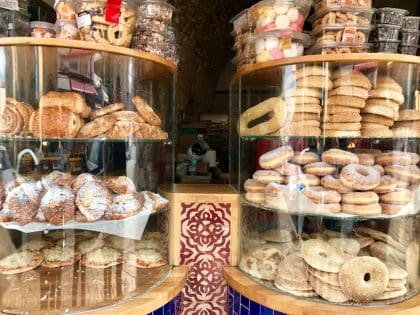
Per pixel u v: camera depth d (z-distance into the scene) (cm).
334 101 157
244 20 190
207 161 312
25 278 155
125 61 153
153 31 170
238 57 197
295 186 164
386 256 160
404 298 157
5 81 143
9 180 148
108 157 157
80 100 147
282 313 155
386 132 158
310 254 159
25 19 173
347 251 160
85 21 147
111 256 166
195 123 365
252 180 181
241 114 192
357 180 152
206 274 192
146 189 173
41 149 148
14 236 155
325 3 168
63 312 137
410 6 300
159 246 177
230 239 191
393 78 159
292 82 162
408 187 161
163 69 170
